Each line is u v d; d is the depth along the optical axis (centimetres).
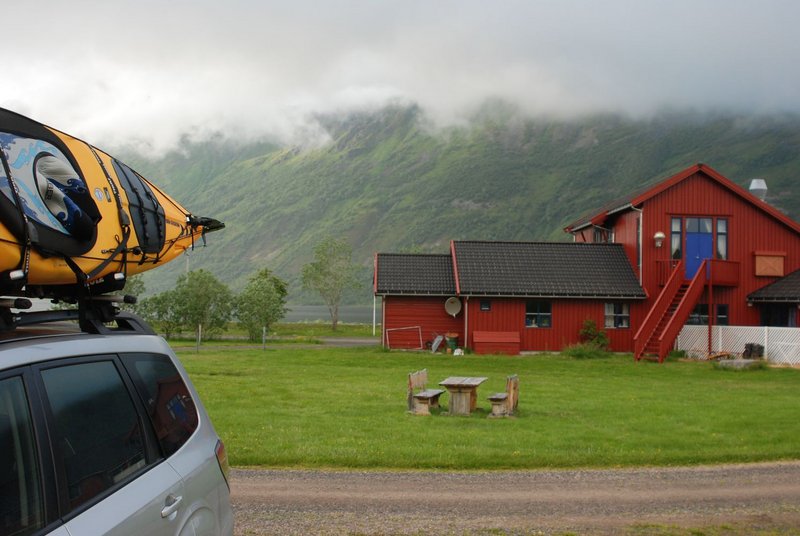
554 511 822
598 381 2325
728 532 758
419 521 777
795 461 1095
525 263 3700
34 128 446
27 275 382
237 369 2448
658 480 970
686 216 3562
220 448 487
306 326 6975
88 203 446
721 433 1295
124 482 362
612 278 3619
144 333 454
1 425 290
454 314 3625
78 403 346
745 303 3550
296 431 1252
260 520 771
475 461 1046
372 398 1727
